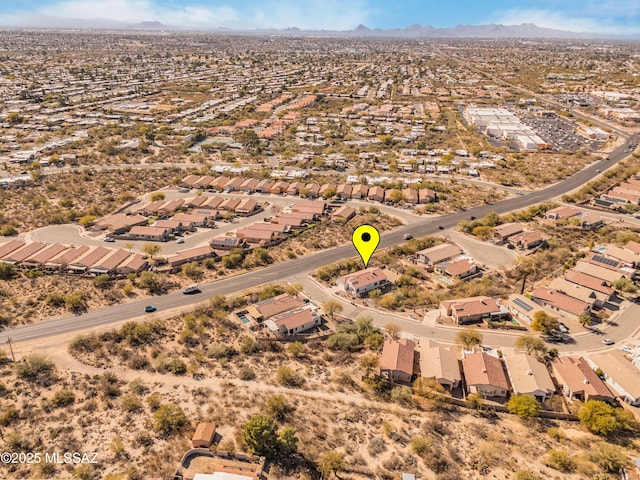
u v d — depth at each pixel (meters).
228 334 96.75
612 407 76.38
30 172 196.62
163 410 72.06
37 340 92.69
